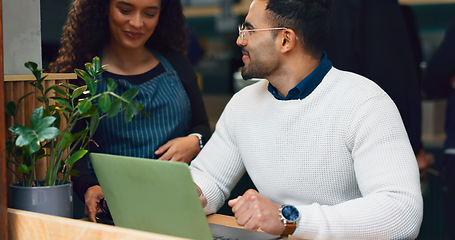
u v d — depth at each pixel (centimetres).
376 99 157
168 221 136
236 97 185
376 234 142
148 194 135
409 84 287
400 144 152
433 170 362
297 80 166
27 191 145
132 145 213
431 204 362
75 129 206
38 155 151
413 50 333
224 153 185
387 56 277
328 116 160
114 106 139
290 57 164
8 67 157
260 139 172
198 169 189
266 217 139
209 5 532
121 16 206
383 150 151
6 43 156
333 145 160
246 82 481
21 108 156
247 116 177
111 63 218
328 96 162
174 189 129
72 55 213
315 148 162
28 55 163
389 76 279
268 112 171
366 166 152
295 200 169
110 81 142
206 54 532
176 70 231
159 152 214
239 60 505
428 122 358
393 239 144
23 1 160
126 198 142
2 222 135
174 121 221
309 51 164
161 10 226
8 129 146
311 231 141
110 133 211
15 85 155
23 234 136
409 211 144
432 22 406
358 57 276
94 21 212
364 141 154
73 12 212
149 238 115
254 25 165
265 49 164
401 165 149
